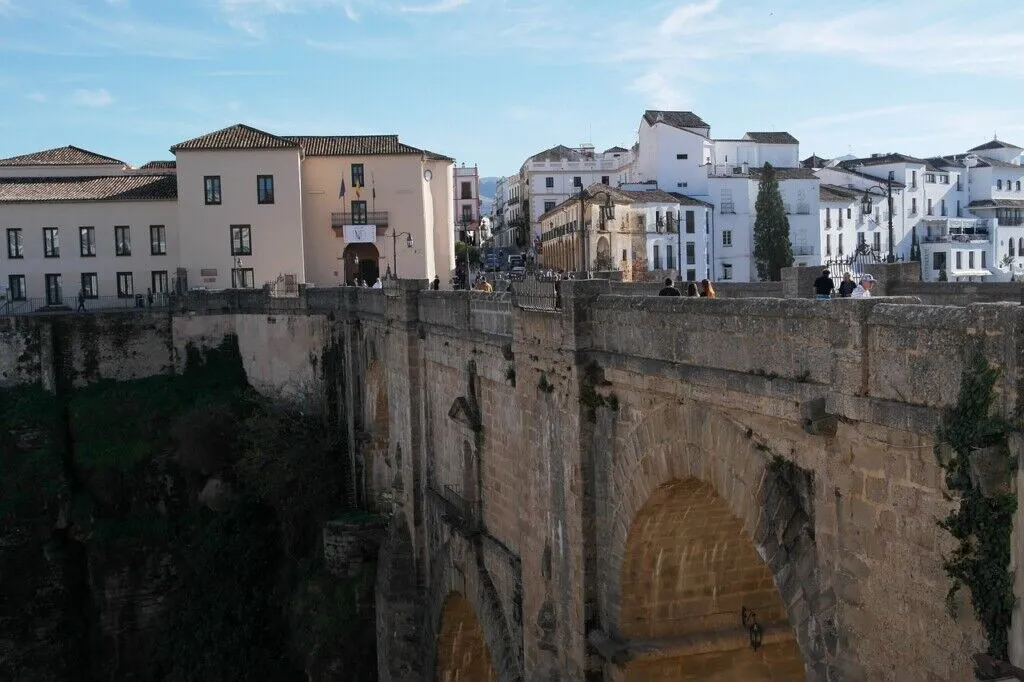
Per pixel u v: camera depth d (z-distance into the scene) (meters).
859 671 13.00
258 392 66.75
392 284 40.16
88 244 80.81
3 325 65.88
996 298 27.55
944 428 11.15
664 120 108.94
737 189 106.25
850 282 28.84
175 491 60.91
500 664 27.98
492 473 29.34
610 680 20.59
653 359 18.11
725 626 20.73
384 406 49.34
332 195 84.69
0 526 58.28
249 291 67.81
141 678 57.75
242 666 50.28
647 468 18.95
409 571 39.38
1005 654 10.52
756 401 14.97
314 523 53.47
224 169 79.50
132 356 68.88
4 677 56.34
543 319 23.27
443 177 93.75
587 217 94.00
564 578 22.91
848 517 13.13
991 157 114.69
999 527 10.53
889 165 104.31
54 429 63.25
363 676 44.19
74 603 58.62
